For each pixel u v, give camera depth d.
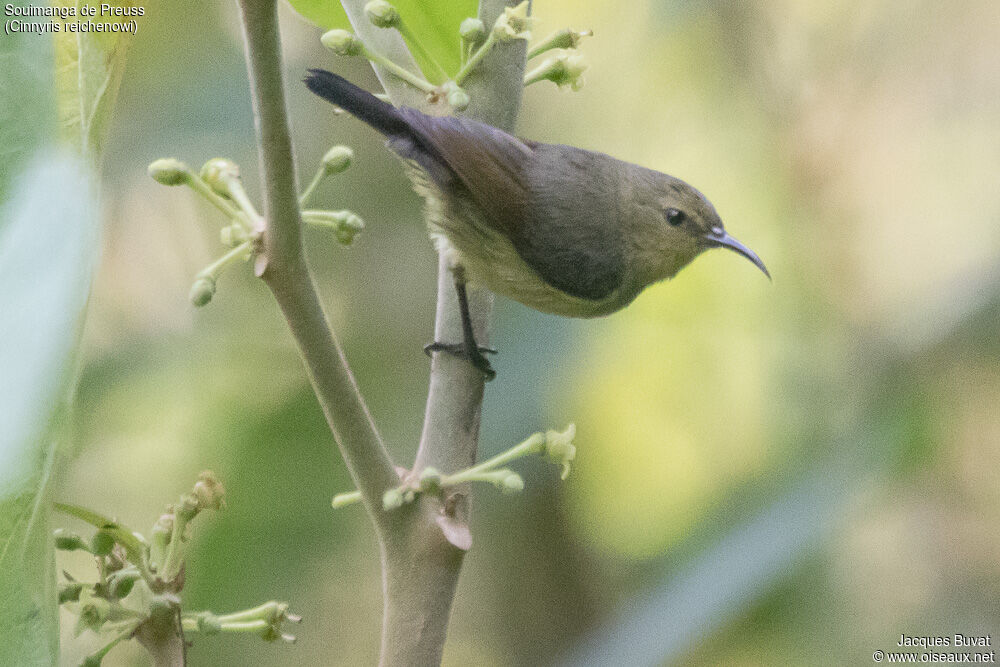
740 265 13.41
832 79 13.58
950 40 13.66
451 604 4.25
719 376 13.18
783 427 11.58
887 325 12.01
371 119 7.07
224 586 9.33
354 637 10.73
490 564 12.11
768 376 12.59
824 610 10.34
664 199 9.39
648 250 9.48
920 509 12.45
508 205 8.00
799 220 13.45
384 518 4.22
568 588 12.13
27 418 1.40
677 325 13.37
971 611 11.98
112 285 10.59
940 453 9.66
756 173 13.65
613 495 13.02
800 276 13.23
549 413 10.20
